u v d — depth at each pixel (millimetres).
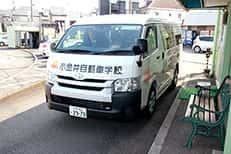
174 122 4660
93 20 4945
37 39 27656
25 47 27531
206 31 26250
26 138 3936
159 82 5188
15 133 4109
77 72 3855
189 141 3676
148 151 3562
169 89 7047
